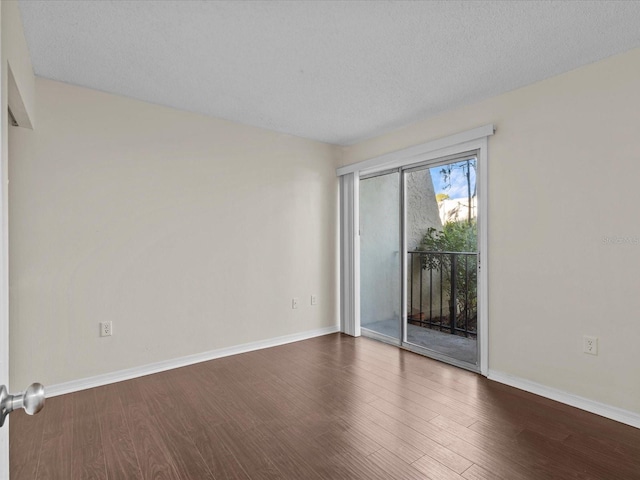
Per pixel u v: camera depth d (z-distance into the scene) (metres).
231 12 1.85
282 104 3.06
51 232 2.58
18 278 2.46
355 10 1.83
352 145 4.26
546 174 2.54
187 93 2.84
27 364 2.49
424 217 3.60
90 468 1.77
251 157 3.61
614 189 2.23
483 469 1.75
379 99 2.94
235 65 2.40
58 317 2.60
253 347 3.61
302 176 4.00
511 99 2.74
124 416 2.28
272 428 2.14
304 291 4.03
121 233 2.87
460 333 3.31
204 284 3.29
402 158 3.56
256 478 1.71
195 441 2.01
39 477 1.71
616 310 2.23
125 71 2.48
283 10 1.83
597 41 2.09
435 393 2.61
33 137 2.51
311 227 4.09
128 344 2.89
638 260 2.14
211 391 2.65
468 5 1.79
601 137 2.28
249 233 3.59
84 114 2.71
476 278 3.19
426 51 2.21
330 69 2.45
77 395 2.57
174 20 1.92
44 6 1.79
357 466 1.79
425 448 1.93
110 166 2.82
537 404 2.43
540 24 1.93
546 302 2.55
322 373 3.00
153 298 3.01
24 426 2.15
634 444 1.95
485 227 2.91
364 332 4.18
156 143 3.04
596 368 2.31
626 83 2.18
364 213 4.20
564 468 1.75
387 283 3.92
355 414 2.30
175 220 3.13
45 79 2.56
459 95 2.85
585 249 2.36
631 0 1.73
